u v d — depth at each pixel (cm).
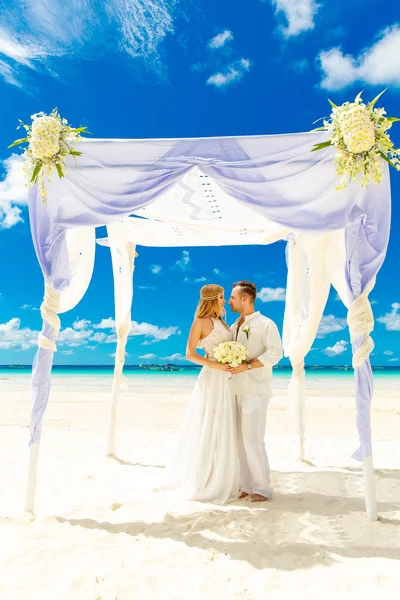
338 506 427
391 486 504
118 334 658
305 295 601
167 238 656
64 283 422
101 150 401
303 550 325
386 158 371
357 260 400
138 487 485
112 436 645
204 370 462
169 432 874
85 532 356
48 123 380
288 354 625
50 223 410
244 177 392
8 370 5953
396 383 3375
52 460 611
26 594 264
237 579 284
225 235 648
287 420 1074
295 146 390
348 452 700
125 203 400
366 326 396
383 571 294
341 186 368
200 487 439
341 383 3306
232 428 446
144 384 2891
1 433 830
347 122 357
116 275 645
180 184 475
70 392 2100
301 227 390
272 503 434
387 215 390
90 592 267
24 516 387
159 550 324
